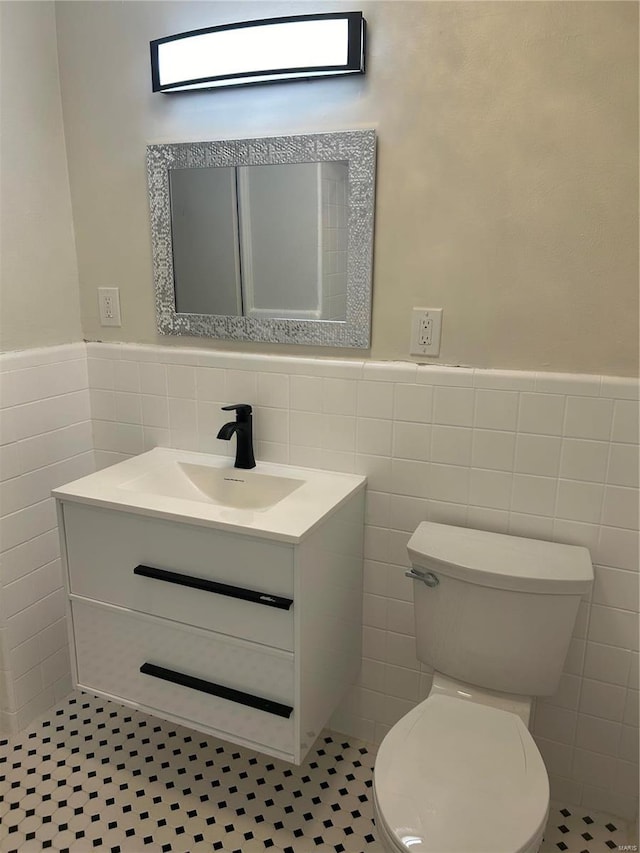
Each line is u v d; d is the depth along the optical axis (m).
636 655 1.65
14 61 1.80
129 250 1.98
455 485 1.74
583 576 1.49
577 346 1.56
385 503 1.82
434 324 1.67
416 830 1.23
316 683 1.66
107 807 1.78
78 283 2.08
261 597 1.52
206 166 1.81
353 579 1.83
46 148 1.93
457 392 1.68
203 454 2.03
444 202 1.60
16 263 1.87
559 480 1.63
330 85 1.64
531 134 1.50
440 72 1.54
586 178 1.47
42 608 2.07
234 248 1.83
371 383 1.76
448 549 1.61
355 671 1.95
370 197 1.65
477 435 1.68
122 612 1.74
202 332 1.93
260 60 1.61
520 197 1.53
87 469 2.18
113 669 1.81
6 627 1.94
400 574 1.86
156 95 1.84
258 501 1.87
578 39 1.42
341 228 1.70
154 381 2.04
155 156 1.86
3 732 2.03
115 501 1.64
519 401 1.62
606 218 1.48
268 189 1.75
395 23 1.55
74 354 2.08
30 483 1.97
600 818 1.76
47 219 1.95
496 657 1.59
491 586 1.53
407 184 1.62
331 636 1.72
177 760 1.94
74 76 1.92
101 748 1.98
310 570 1.54
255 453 1.96
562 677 1.73
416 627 1.69
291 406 1.87
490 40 1.49
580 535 1.64
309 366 1.82
